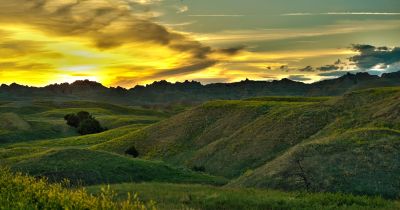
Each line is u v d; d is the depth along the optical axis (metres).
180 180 42.75
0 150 69.62
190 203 21.78
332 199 21.44
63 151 44.28
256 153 63.53
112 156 45.31
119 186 27.88
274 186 31.53
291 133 65.31
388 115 56.81
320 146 35.59
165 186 28.48
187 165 70.38
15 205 9.59
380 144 33.84
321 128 64.19
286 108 76.88
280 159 36.50
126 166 42.91
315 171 31.50
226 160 65.38
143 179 41.50
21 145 97.75
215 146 72.19
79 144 98.12
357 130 38.88
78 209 8.96
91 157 43.84
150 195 23.88
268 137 66.62
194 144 80.06
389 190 27.55
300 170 32.12
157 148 83.00
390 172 29.64
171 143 83.12
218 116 88.31
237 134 73.31
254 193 24.36
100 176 39.41
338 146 34.78
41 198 10.06
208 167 66.00
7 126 118.50
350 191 28.00
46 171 38.41
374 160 31.38
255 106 86.06
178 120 92.81
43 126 126.31
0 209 9.35
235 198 21.95
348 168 30.88
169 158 77.62
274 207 20.34
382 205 20.77
